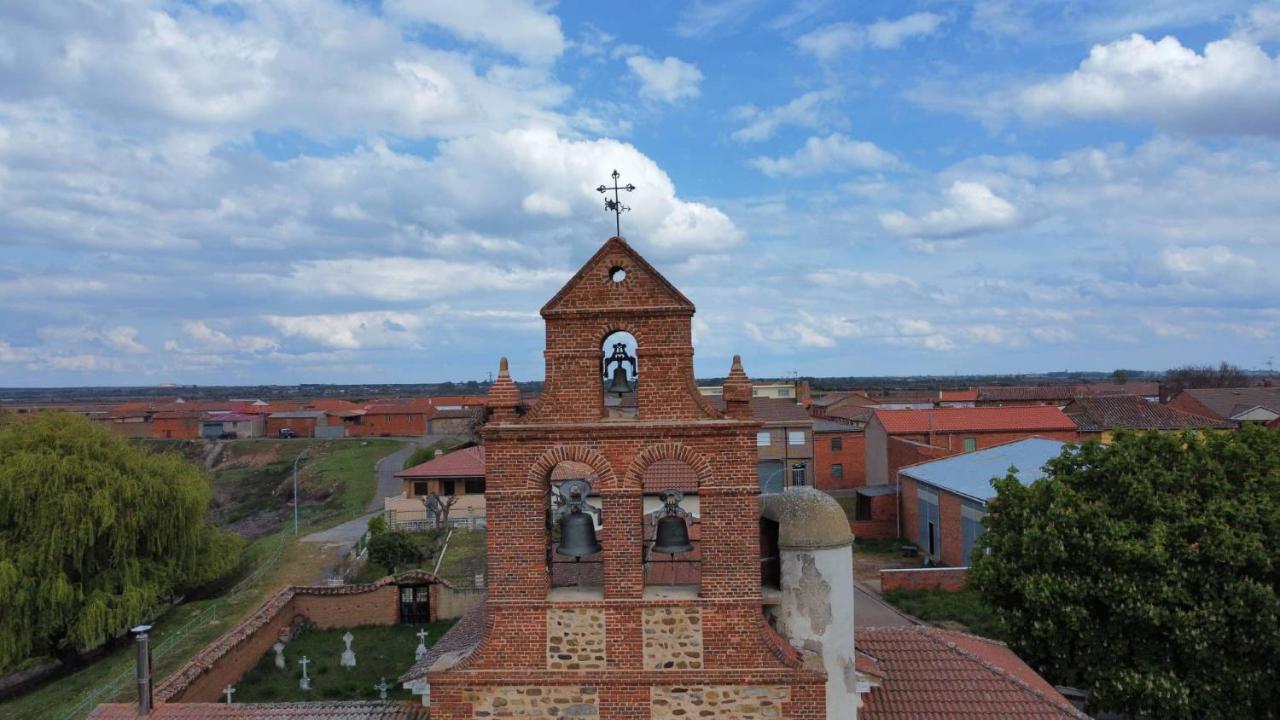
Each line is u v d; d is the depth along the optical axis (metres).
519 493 14.59
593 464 14.60
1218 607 20.94
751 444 14.44
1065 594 22.95
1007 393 112.31
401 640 36.94
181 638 36.47
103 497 40.28
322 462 112.94
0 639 36.91
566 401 14.79
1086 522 23.34
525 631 14.49
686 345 14.71
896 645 18.86
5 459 39.91
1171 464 23.86
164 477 45.19
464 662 14.53
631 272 14.73
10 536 38.81
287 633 36.78
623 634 14.41
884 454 68.88
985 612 36.41
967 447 67.62
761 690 14.22
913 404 108.38
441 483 66.69
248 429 142.00
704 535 14.49
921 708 16.70
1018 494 26.83
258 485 107.38
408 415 141.88
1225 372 151.50
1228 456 23.48
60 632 40.09
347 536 61.66
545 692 14.42
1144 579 22.06
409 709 17.91
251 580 48.72
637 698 14.34
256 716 17.86
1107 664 22.38
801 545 15.42
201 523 47.59
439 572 46.34
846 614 15.68
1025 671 20.03
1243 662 20.95
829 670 15.46
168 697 25.09
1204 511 22.00
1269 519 21.08
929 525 51.50
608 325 14.75
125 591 40.16
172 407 161.38
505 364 15.00
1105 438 68.06
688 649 14.38
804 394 114.44
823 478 77.12
